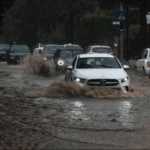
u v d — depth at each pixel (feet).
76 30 281.54
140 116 46.19
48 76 102.83
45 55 126.41
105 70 67.00
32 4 324.80
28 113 47.88
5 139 35.32
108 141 34.40
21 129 39.19
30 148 32.35
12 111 49.19
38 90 70.03
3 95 63.62
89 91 63.00
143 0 165.48
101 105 54.08
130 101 57.98
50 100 58.59
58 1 292.40
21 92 67.51
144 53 112.06
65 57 108.37
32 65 111.75
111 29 262.67
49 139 35.22
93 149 31.86
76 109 50.88
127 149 31.89
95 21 267.39
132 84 83.25
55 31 316.19
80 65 70.18
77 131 38.29
